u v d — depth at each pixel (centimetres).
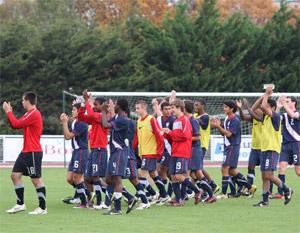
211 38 12556
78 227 3472
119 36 12781
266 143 4262
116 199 3947
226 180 4809
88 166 4281
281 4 13275
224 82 12138
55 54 12256
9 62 11950
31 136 3881
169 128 4578
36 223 3600
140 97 8962
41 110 12038
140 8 16200
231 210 4147
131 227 3472
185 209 4197
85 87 12281
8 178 6588
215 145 8812
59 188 5578
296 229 3444
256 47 12625
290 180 6431
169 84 11994
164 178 4656
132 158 4091
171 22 12888
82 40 12406
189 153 4356
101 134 4222
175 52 12338
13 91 11994
